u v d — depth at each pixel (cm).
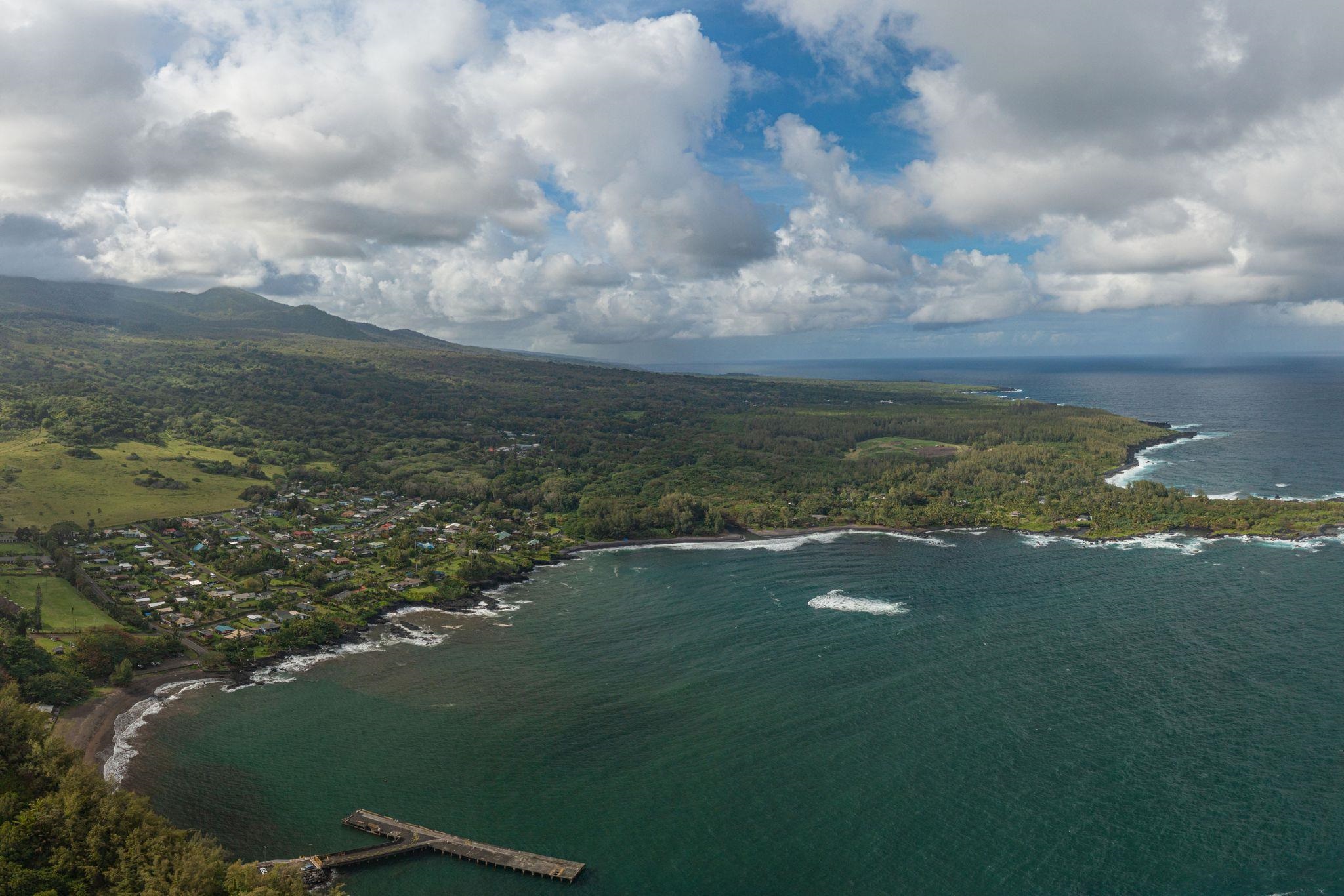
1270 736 14600
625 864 11862
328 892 11244
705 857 11981
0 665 16775
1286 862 11388
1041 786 13388
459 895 11319
